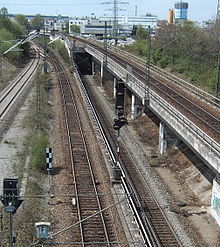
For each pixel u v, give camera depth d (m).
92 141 39.53
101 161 34.25
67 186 28.89
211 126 32.50
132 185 30.86
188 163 33.91
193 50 68.12
